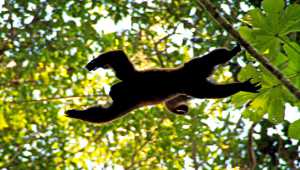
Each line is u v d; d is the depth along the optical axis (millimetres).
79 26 18250
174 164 17953
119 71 9625
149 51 18031
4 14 18266
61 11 18328
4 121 17188
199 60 9641
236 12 17672
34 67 18328
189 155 17906
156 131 18031
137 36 18219
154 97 9609
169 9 18297
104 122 9859
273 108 10234
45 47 18188
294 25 9727
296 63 9938
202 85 9555
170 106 10203
